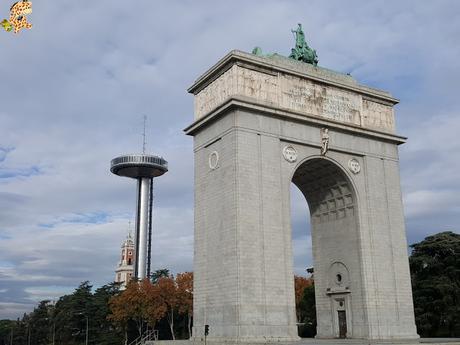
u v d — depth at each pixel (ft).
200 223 168.35
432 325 223.51
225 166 158.61
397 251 179.11
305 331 263.90
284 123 166.40
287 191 161.89
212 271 157.38
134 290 357.61
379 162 185.47
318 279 188.44
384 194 183.01
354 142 180.96
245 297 144.87
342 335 175.32
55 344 454.40
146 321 366.22
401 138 190.70
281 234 156.25
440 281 225.56
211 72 171.32
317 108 175.11
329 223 188.03
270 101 165.27
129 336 391.24
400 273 177.06
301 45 187.01
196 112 181.37
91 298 442.50
